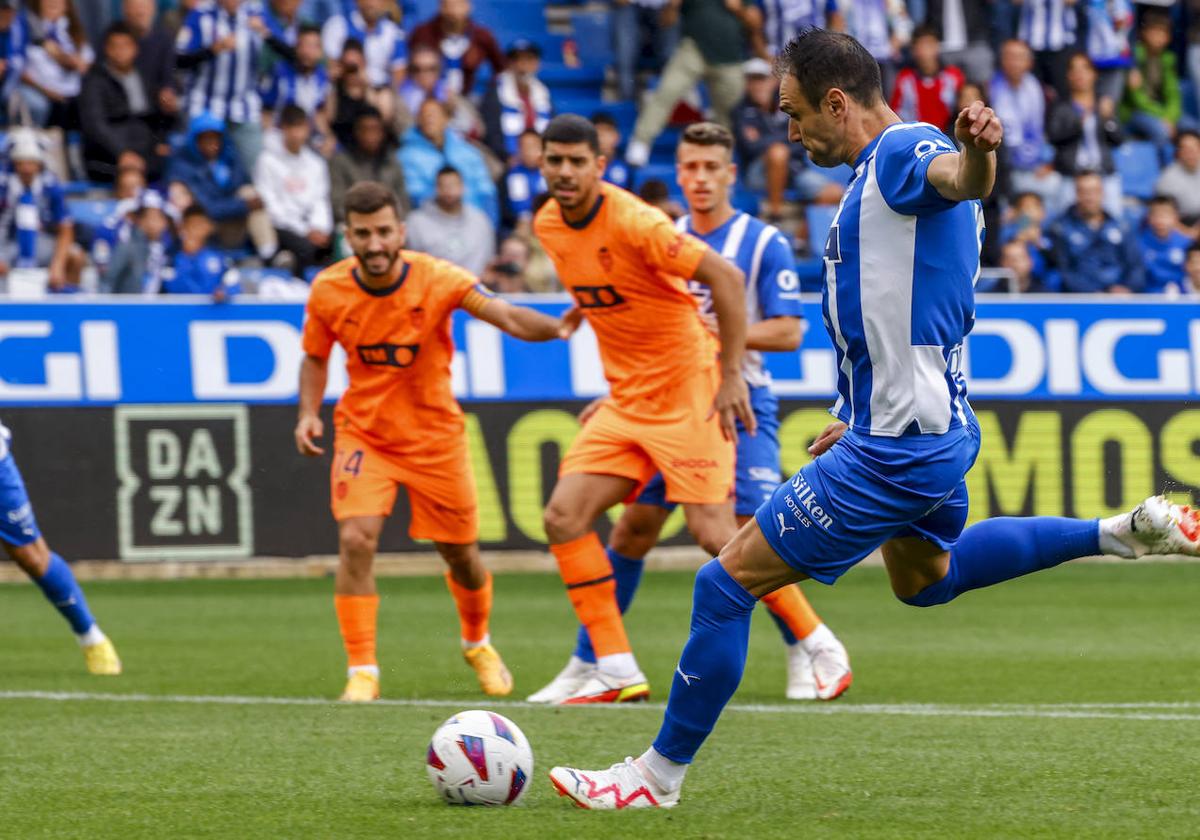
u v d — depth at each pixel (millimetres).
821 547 13141
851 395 13281
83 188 45812
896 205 12492
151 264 41469
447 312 22016
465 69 49875
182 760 16578
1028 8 52469
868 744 17406
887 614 33500
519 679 24484
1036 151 50906
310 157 44969
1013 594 37250
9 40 46406
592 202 20672
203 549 38375
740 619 13391
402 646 28672
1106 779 15016
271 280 42656
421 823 13023
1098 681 23625
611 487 21438
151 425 38188
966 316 13047
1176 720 19297
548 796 14320
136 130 45844
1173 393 41500
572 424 39625
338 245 44500
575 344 39875
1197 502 41438
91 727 19094
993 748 17047
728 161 23453
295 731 18703
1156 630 30688
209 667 25688
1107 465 41094
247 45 46531
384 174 45344
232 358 38719
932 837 12211
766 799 14023
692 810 13461
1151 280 48656
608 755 16781
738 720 19531
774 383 40062
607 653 21344
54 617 33062
